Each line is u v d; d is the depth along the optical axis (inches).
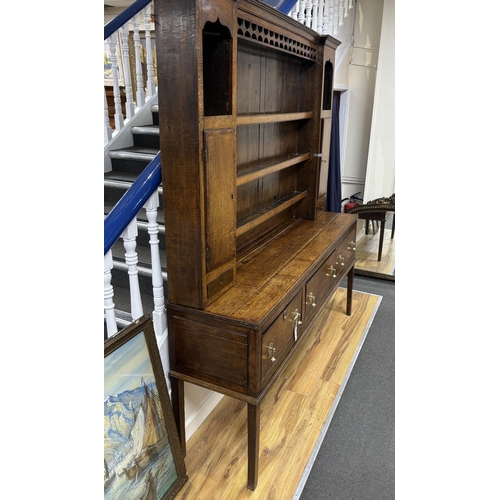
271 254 78.4
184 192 52.9
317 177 97.7
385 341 105.0
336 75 141.4
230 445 71.3
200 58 47.4
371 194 163.8
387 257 157.6
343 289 136.3
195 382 61.2
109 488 47.3
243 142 71.9
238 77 66.2
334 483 64.1
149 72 115.2
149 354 53.8
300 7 101.7
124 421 49.6
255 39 62.2
